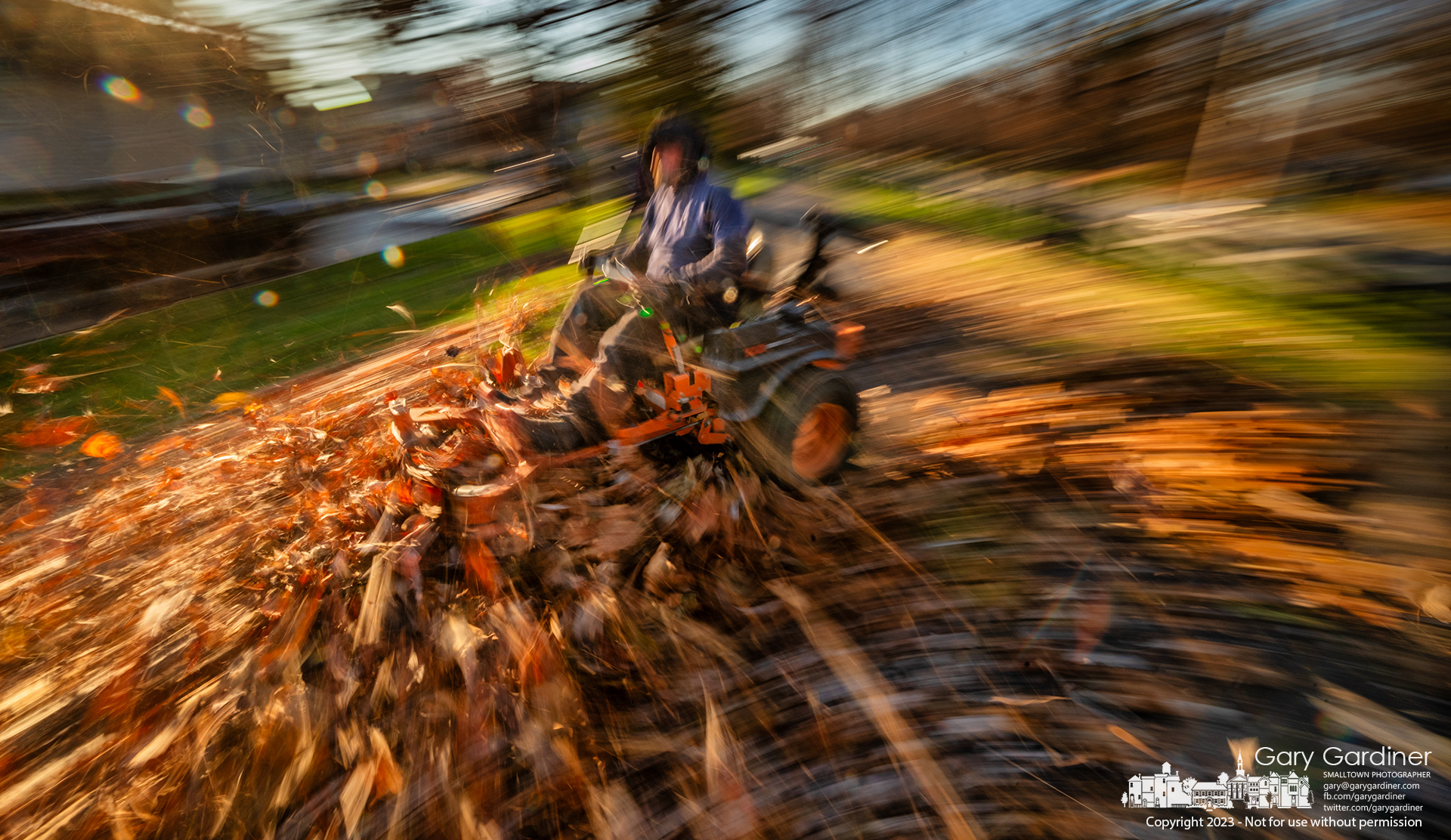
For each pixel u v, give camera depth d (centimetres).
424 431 230
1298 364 358
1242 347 386
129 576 234
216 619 205
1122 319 449
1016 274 558
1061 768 173
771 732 184
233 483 269
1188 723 181
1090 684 194
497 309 486
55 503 319
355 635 192
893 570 238
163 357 504
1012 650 206
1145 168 645
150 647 201
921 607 222
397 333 514
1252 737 176
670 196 292
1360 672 189
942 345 429
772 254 280
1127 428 310
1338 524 239
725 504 237
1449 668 188
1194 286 499
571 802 167
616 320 272
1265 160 652
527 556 214
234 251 737
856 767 175
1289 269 518
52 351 517
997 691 194
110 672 198
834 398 260
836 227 273
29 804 167
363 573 208
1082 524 254
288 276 698
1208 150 564
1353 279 486
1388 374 339
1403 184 651
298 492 253
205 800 164
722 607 218
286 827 161
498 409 238
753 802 167
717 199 276
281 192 777
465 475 218
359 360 463
